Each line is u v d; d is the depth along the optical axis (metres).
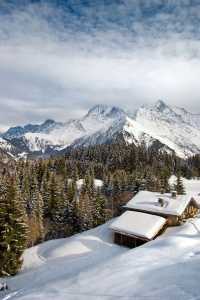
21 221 41.47
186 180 158.50
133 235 46.34
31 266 44.09
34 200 80.00
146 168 151.25
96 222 71.19
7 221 39.97
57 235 74.50
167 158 190.25
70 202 81.25
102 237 51.41
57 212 78.06
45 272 35.88
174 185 107.56
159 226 47.19
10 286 32.38
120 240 48.59
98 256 43.28
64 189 92.56
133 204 57.09
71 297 15.77
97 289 16.38
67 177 130.00
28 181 96.50
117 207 97.44
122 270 19.47
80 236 52.81
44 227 77.25
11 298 18.70
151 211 53.19
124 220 50.09
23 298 17.09
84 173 145.38
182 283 14.54
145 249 26.03
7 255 38.91
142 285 15.52
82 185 108.12
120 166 168.12
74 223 74.81
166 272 17.02
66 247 48.38
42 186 92.62
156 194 60.06
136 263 21.30
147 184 104.12
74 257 44.34
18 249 40.31
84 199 77.44
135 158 176.50
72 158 181.12
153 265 19.95
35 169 117.12
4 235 39.03
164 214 51.44
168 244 27.22
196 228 42.78
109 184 107.75
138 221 48.94
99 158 184.88
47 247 51.28
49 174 110.25
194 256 21.56
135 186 102.06
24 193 84.75
